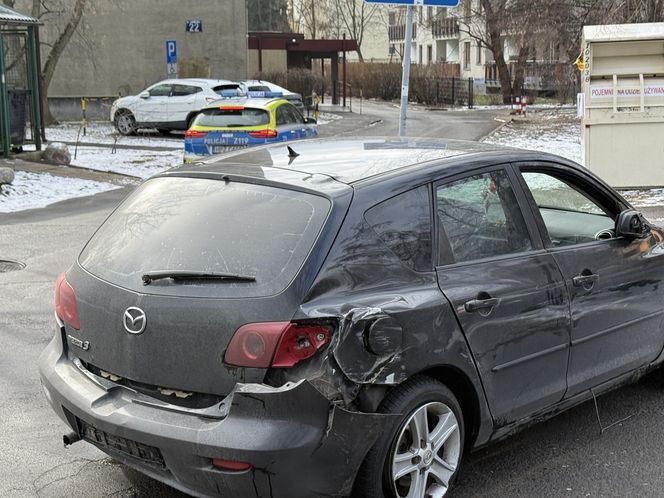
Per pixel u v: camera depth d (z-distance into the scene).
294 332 3.15
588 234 4.72
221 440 3.08
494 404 3.87
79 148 22.56
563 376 4.26
